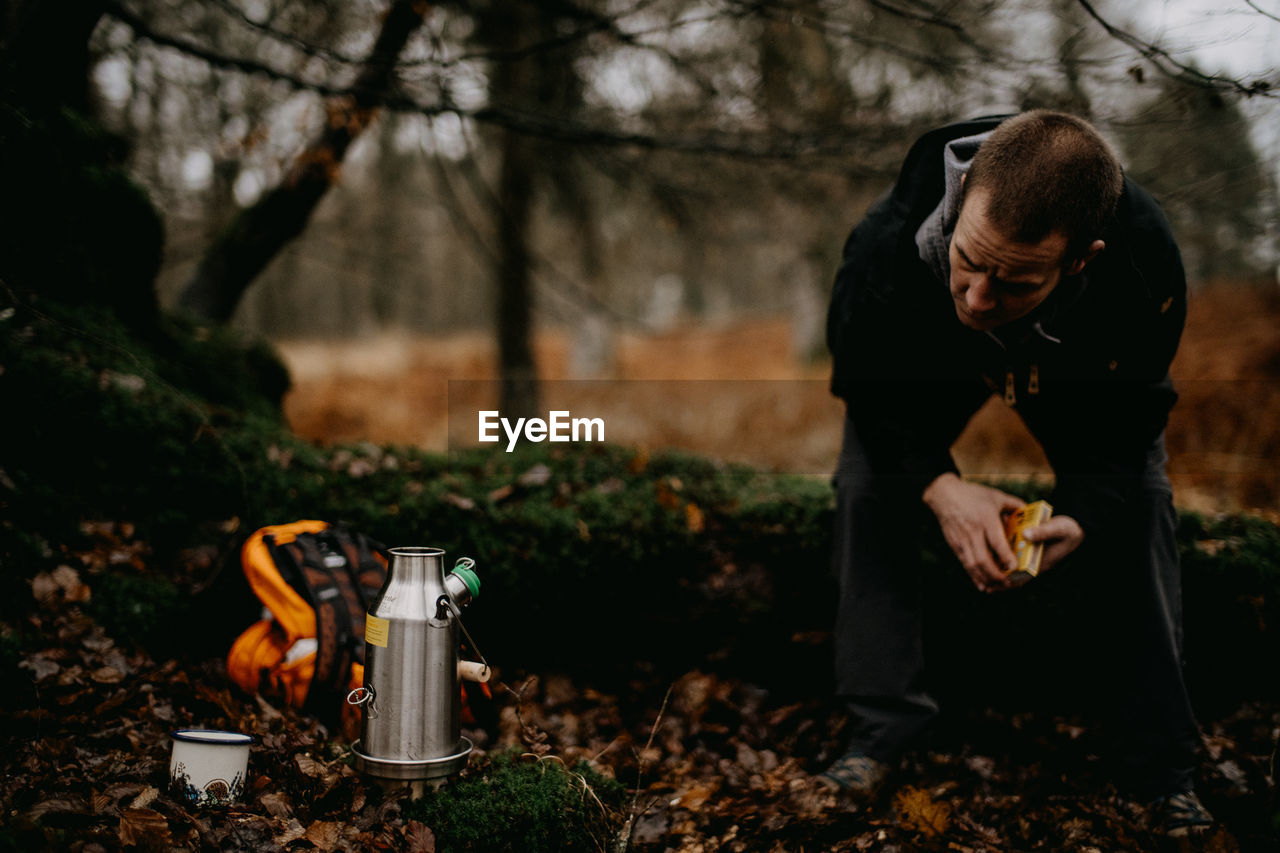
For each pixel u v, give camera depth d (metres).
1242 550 2.98
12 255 3.35
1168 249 2.04
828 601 3.12
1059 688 3.02
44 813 1.77
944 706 3.03
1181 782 2.35
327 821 1.96
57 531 2.85
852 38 3.80
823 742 2.84
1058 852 2.22
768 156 4.81
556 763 2.24
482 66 4.53
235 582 2.81
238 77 5.36
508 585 2.99
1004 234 1.76
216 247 5.13
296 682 2.46
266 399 4.60
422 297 17.97
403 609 2.00
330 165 4.78
